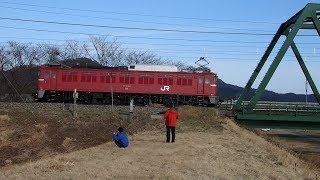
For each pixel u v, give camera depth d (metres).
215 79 52.22
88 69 52.50
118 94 52.78
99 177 14.68
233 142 26.97
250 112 41.78
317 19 40.69
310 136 82.94
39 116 39.78
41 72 52.53
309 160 28.52
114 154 20.00
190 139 27.05
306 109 43.91
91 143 30.67
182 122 37.62
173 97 52.19
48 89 52.34
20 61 86.81
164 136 28.53
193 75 52.09
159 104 52.28
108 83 52.41
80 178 14.40
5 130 35.09
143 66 53.53
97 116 39.94
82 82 52.41
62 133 34.09
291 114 41.69
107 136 32.75
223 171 16.80
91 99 52.91
